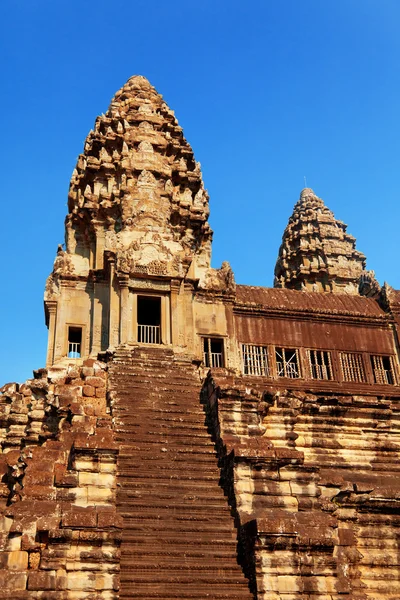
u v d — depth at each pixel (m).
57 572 15.14
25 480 18.05
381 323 35.94
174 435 22.33
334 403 28.67
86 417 21.48
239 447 20.58
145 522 17.97
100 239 33.12
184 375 26.86
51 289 31.53
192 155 37.88
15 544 15.70
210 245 36.38
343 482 22.33
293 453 20.05
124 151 35.06
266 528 16.91
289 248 65.00
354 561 19.84
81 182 35.56
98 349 30.09
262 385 31.83
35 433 24.78
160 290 30.78
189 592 16.06
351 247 65.31
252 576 16.67
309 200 67.50
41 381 26.91
